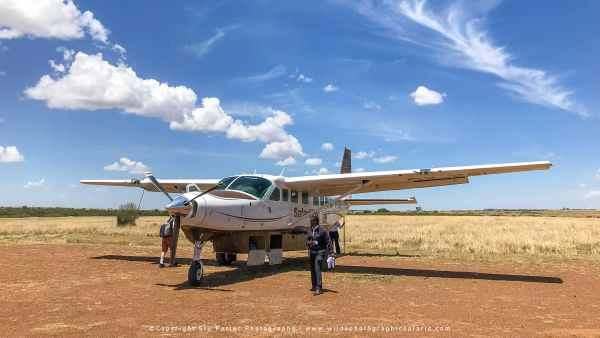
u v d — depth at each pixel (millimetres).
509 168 9945
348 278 9383
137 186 14906
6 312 5840
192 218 8414
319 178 11570
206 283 8602
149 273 9766
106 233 23672
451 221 46219
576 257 13680
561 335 4984
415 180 11711
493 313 6102
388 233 24891
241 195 10094
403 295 7438
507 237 20578
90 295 7098
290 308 6266
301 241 12930
